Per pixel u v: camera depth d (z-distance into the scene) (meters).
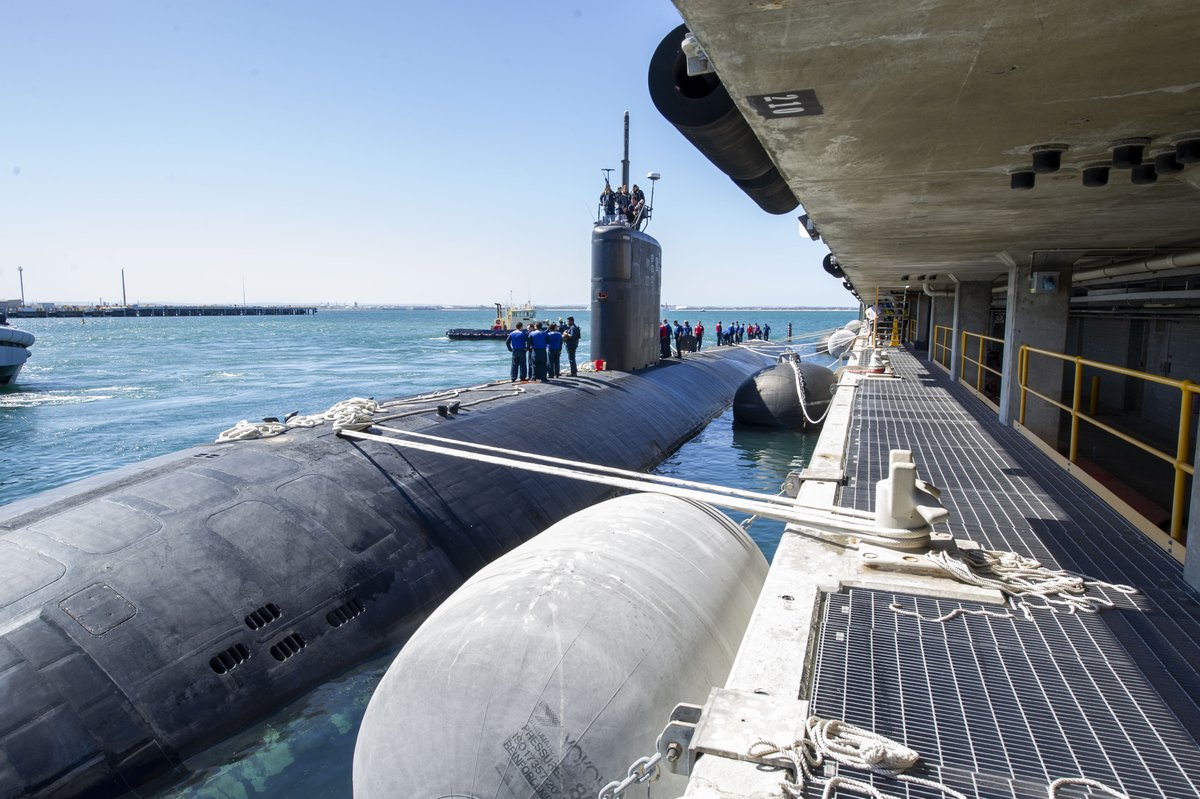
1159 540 5.07
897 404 12.20
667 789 3.61
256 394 33.69
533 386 14.99
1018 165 4.90
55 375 42.59
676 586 4.49
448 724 3.54
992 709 2.98
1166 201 6.13
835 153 4.60
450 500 9.12
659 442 16.08
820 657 3.41
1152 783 2.55
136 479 7.63
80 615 5.73
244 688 6.06
